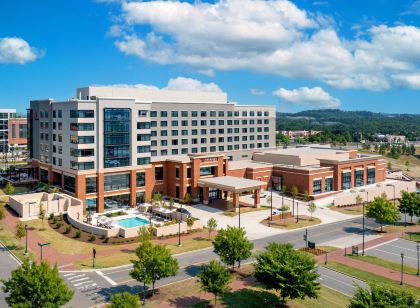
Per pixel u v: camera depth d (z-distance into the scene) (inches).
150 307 1819.6
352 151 5807.1
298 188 4603.8
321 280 2198.6
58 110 3922.2
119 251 2605.8
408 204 3508.9
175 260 1964.8
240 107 5821.9
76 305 1838.1
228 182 3983.8
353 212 3939.5
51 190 3964.1
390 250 2778.1
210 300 1899.6
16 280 1499.8
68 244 2694.4
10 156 7490.2
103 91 4549.7
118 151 3799.2
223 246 2190.0
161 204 3887.8
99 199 3683.6
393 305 1406.3
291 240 2960.1
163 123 4945.9
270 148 6225.4
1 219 3174.2
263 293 1988.2
